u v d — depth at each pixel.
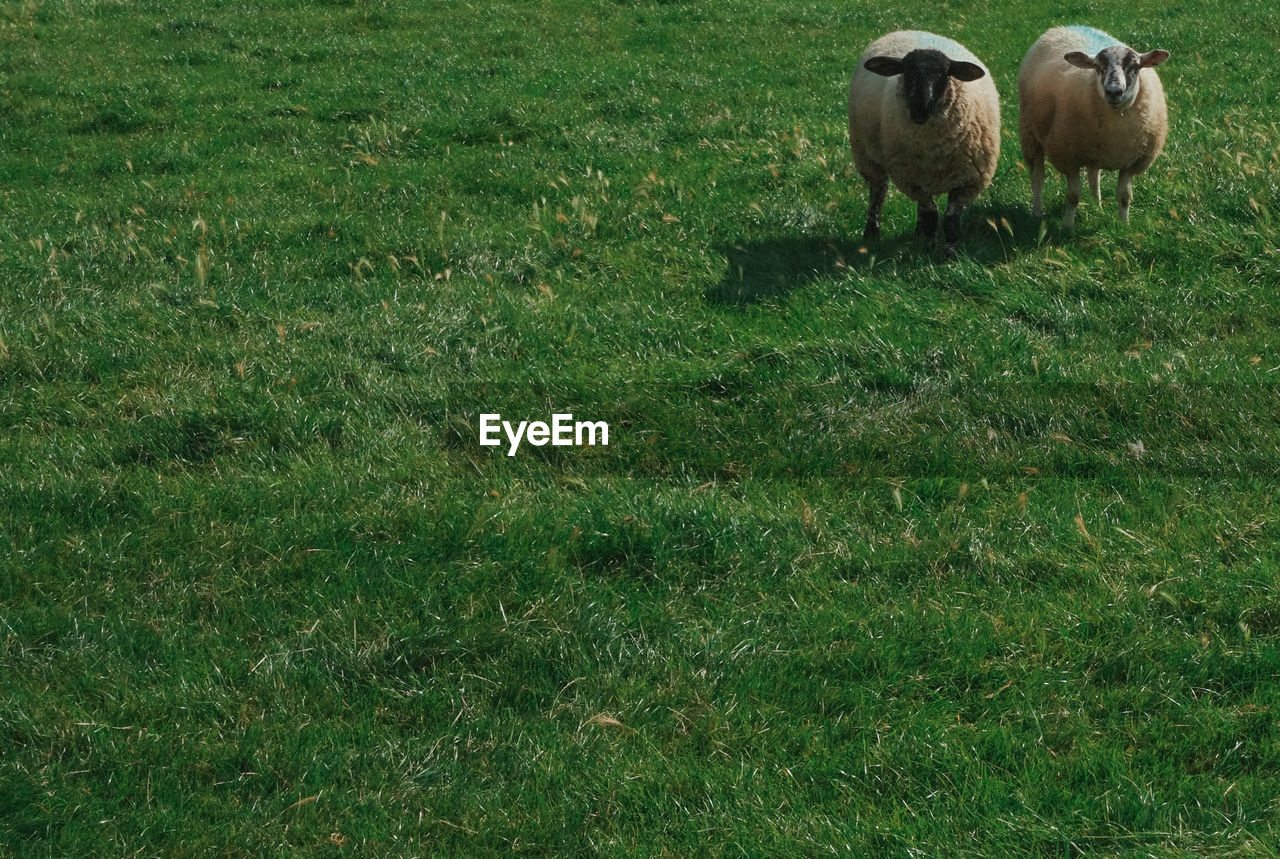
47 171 12.24
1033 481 6.12
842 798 4.05
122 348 7.42
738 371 7.15
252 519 5.72
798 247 9.45
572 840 3.90
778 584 5.26
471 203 10.84
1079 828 3.83
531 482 6.17
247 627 4.97
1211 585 5.07
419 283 8.66
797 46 17.91
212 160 12.50
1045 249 8.89
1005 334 7.47
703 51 17.75
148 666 4.70
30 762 4.17
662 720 4.46
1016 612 4.99
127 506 5.76
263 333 7.71
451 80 15.83
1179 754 4.18
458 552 5.47
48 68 16.33
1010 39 18.02
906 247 9.22
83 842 3.84
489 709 4.52
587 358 7.60
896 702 4.52
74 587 5.16
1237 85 14.52
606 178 11.06
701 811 3.99
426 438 6.59
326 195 11.05
